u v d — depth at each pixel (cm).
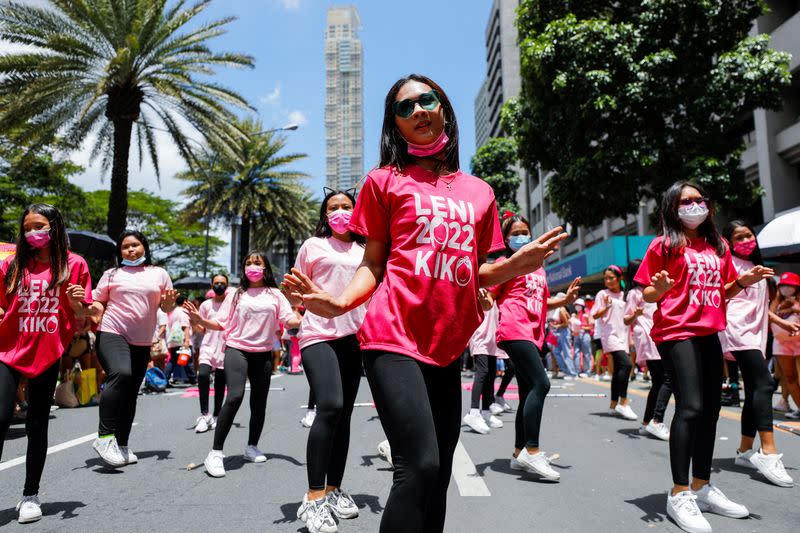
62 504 385
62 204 2675
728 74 1305
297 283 189
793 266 1619
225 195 2836
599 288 2861
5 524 345
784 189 1775
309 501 332
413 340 196
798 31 1673
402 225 204
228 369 481
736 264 472
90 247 1273
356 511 354
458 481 430
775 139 1791
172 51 1769
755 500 380
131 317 495
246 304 495
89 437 633
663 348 366
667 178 1395
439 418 205
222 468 457
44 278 374
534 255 200
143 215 3538
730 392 833
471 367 1614
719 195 1353
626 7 1436
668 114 1400
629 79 1370
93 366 998
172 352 1254
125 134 1702
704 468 363
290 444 591
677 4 1330
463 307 204
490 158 3941
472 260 208
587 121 1435
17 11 1548
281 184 2991
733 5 1342
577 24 1415
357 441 596
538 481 430
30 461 359
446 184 215
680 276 361
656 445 563
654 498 387
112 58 1614
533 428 439
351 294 198
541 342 463
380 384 192
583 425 677
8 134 1711
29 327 365
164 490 416
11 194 2408
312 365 362
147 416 790
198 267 4128
